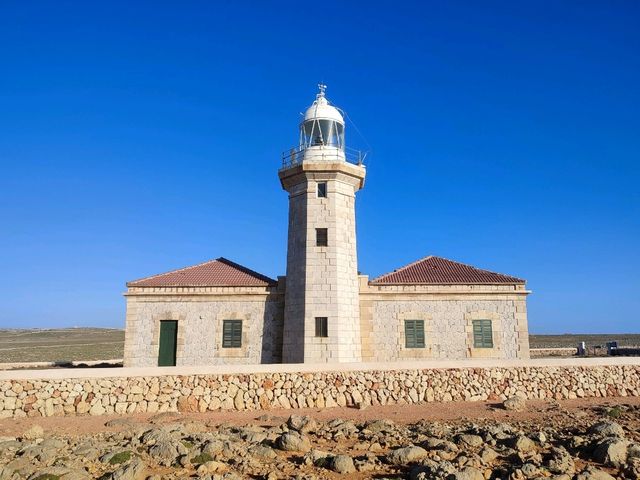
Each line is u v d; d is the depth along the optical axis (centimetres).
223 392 1919
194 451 1199
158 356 2458
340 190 2523
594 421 1560
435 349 2469
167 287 2514
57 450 1233
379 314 2495
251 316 2503
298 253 2472
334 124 2689
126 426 1620
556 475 973
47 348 7250
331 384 1980
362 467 1084
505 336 2497
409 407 1906
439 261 2872
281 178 2608
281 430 1480
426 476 972
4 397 1788
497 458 1126
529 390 2072
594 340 8188
